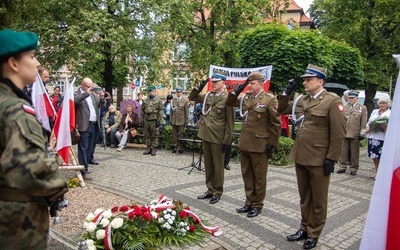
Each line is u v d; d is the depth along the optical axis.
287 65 9.94
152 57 19.14
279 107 4.54
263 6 20.39
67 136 5.48
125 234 3.57
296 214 5.32
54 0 17.05
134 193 6.05
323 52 10.50
